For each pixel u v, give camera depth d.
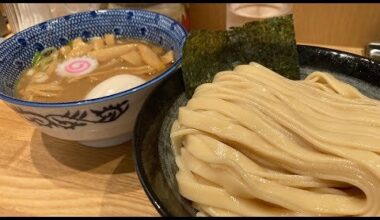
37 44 0.23
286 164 0.16
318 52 0.21
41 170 0.20
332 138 0.15
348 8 0.31
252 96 0.17
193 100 0.18
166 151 0.18
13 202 0.18
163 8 0.29
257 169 0.16
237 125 0.16
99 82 0.22
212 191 0.16
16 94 0.21
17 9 0.31
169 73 0.19
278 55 0.20
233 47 0.20
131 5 0.29
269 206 0.15
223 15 0.34
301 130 0.16
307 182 0.15
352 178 0.15
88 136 0.19
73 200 0.18
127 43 0.24
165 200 0.15
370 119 0.16
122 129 0.19
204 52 0.20
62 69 0.23
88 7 0.30
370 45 0.26
